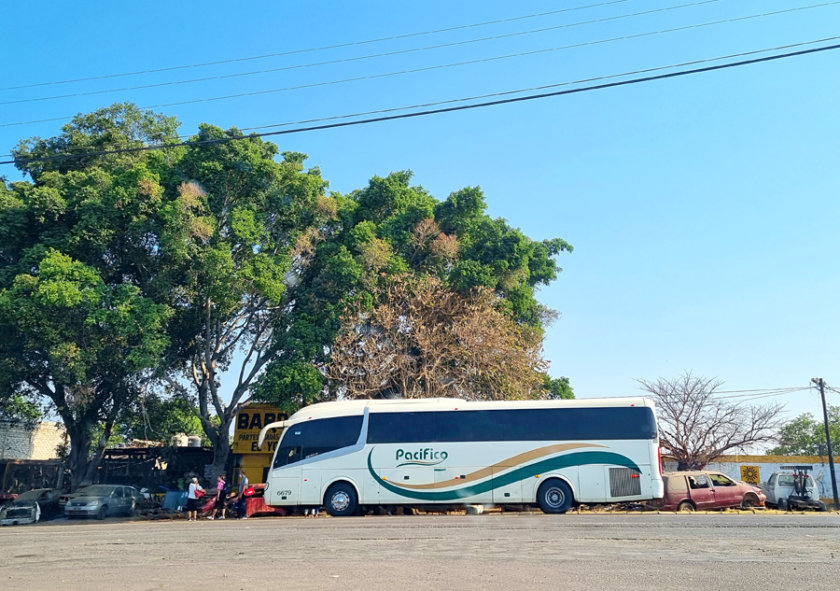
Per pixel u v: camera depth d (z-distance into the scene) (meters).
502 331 29.77
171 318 31.47
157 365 29.05
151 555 11.38
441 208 34.16
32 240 30.61
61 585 8.61
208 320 31.44
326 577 8.80
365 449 20.45
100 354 29.80
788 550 10.86
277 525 17.05
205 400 33.75
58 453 43.47
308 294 31.70
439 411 20.64
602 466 19.80
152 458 40.44
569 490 19.75
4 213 29.64
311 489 20.25
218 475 32.59
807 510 30.70
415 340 29.98
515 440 20.19
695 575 8.72
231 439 36.97
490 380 29.47
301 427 20.91
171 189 30.97
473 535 13.25
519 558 10.21
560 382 38.44
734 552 10.67
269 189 31.61
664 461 40.12
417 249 33.19
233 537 13.99
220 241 30.08
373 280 30.62
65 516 29.09
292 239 32.62
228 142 30.69
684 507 26.05
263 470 33.81
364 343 29.64
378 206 35.16
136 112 37.03
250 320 33.31
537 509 22.52
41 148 35.03
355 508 20.17
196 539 13.80
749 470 39.22
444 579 8.56
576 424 20.19
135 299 27.98
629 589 7.88
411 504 20.17
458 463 20.12
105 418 34.84
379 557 10.52
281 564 9.98
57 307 27.19
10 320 27.08
